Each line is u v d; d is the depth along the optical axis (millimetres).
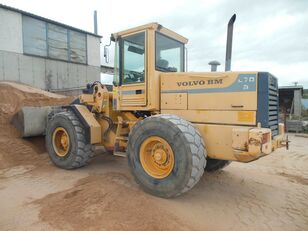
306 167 6168
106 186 4062
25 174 5168
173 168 3654
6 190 4285
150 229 2961
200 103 4074
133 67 4758
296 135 13227
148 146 4055
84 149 5332
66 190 4129
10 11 13719
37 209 3510
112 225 3035
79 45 17578
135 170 4094
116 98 5051
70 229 3002
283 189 4535
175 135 3621
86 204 3508
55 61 16078
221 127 3795
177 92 4309
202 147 3643
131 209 3352
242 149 3482
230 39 4387
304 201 4008
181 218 3277
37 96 9789
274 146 3893
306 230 3148
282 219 3410
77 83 17453
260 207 3756
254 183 4816
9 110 7785
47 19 15320
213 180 4906
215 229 3105
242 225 3232
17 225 3109
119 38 4934
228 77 3850
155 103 4488
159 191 3785
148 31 4426
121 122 5148
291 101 16562
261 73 3643
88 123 5297
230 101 3832
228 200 3984
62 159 5469
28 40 14617
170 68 4934
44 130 6945
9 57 13781
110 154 6754
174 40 5090
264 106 3623
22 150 6324
